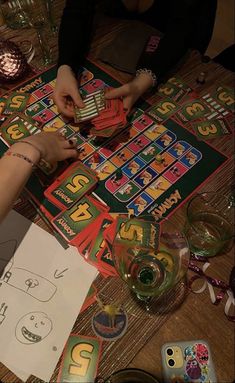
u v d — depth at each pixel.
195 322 0.67
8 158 0.74
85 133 0.89
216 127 0.92
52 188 0.79
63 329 0.65
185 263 0.67
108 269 0.71
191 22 1.10
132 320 0.67
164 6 1.25
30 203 0.78
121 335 0.65
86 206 0.78
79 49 1.01
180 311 0.68
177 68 1.04
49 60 1.01
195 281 0.71
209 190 0.83
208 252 0.74
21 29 1.07
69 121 0.90
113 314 0.67
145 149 0.88
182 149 0.88
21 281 0.69
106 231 0.75
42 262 0.72
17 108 0.92
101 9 1.15
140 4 1.19
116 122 0.85
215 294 0.70
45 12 1.08
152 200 0.80
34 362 0.62
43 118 0.91
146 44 1.05
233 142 0.90
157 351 0.64
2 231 0.74
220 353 0.65
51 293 0.68
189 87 1.00
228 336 0.66
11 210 0.77
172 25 1.08
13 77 0.95
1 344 0.63
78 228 0.75
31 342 0.64
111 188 0.81
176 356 0.64
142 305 0.68
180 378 0.62
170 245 0.70
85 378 0.62
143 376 0.61
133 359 0.63
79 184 0.80
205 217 0.76
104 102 0.87
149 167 0.85
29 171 0.74
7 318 0.66
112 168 0.84
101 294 0.69
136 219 0.73
